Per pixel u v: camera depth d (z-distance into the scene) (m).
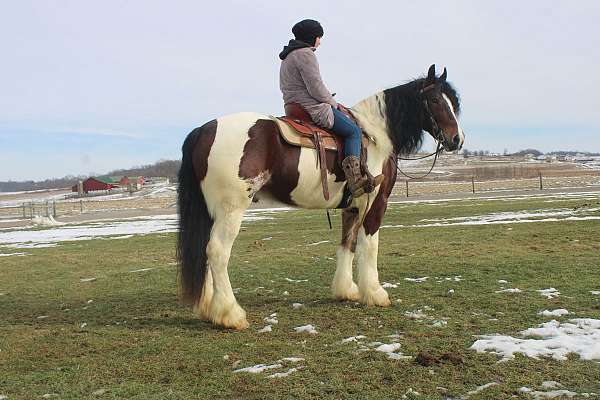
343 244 6.51
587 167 101.50
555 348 4.30
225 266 5.23
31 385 3.86
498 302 5.89
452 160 138.00
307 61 5.59
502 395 3.42
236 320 5.23
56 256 12.62
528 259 8.58
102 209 42.41
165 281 8.35
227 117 5.28
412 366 3.99
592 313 5.32
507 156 156.62
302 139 5.38
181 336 5.06
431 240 11.70
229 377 3.89
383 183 6.09
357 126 5.77
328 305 6.21
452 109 6.32
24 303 7.06
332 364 4.09
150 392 3.66
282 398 3.48
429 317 5.43
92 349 4.73
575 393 3.42
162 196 65.25
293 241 13.30
